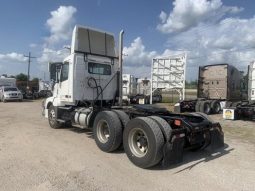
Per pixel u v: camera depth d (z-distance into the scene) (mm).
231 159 6688
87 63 9734
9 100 31625
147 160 5785
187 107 18562
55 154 6887
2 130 10367
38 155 6781
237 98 20891
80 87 9617
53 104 10828
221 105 19094
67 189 4730
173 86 23781
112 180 5199
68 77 9695
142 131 5996
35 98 40188
